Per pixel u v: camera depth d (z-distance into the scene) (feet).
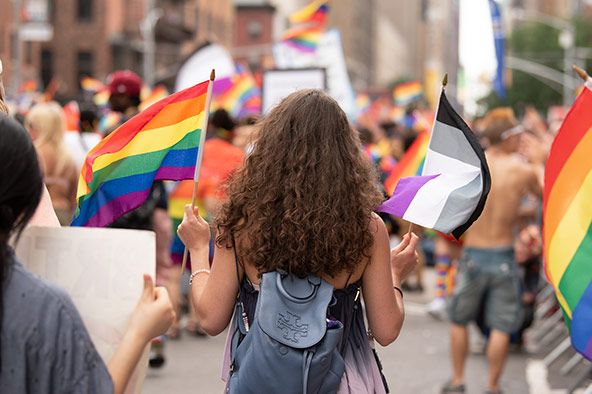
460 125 11.60
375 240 9.96
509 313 21.81
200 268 10.69
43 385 7.04
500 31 45.29
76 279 7.95
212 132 27.76
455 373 22.49
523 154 28.27
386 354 27.84
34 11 98.17
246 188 9.84
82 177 11.86
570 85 213.25
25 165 7.21
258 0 273.13
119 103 23.26
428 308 35.88
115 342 7.89
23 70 141.18
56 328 7.07
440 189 11.37
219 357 26.43
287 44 51.60
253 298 9.95
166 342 28.48
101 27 168.04
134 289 7.93
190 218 10.82
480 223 22.02
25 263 7.98
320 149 9.74
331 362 9.46
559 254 12.19
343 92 50.49
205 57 44.14
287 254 9.54
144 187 11.78
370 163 10.11
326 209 9.57
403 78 379.96
